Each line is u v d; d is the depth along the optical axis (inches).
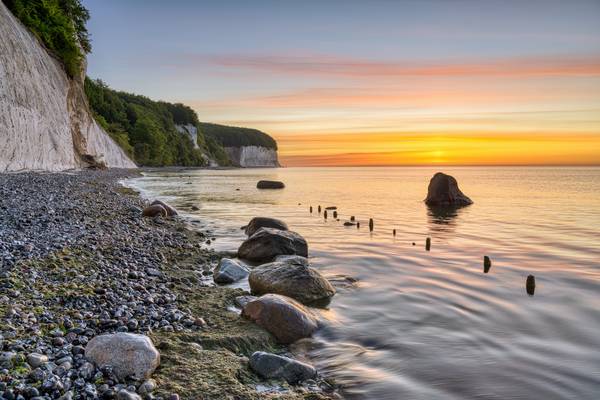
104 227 665.6
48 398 208.7
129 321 310.8
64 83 2267.5
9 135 1472.7
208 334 315.9
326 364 294.0
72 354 253.6
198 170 5251.0
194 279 470.3
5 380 216.7
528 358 300.4
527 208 1309.1
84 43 3004.4
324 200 1544.0
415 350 314.0
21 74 1673.2
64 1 2755.9
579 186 2568.9
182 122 7170.3
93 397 216.5
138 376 243.9
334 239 765.3
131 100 6417.3
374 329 353.1
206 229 839.1
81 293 358.9
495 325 361.1
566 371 281.9
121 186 1632.6
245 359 284.2
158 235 678.5
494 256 632.4
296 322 336.8
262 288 431.5
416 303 418.0
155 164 5132.9
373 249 676.7
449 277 513.3
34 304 324.8
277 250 584.1
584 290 459.5
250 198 1594.5
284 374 268.2
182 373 255.4
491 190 2187.5
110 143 3570.4
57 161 1913.1
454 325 361.1
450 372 281.6
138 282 419.2
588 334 341.4
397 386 265.1
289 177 3905.0
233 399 236.7
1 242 477.1
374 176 4431.6
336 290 456.8
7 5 1879.9
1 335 262.7
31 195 935.7
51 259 438.0
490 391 258.8
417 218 1067.9
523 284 483.2
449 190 1376.7
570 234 836.0
